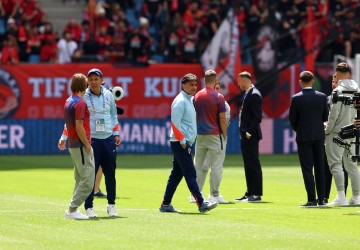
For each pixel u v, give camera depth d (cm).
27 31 10262
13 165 8244
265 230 3959
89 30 10450
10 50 9806
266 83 9869
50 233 3831
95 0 10712
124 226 4069
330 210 4778
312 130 4912
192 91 4578
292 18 10325
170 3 11031
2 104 9669
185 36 10488
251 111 5338
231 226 4088
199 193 4575
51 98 9738
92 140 4428
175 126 4528
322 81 9925
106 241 3606
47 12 11312
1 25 10600
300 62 9919
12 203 5078
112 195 4466
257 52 9844
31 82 9700
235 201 5331
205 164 5244
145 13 11000
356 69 9562
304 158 4959
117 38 10175
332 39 10019
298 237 3750
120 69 9781
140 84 9825
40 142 9750
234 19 9688
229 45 9712
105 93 4516
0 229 3953
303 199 5459
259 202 5266
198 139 5131
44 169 7769
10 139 9694
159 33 10950
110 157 4453
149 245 3516
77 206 4316
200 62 9800
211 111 5091
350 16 10162
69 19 11338
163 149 9906
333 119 4928
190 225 4112
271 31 9862
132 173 7425
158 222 4222
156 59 10469
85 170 4269
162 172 7531
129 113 9831
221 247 3481
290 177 7100
